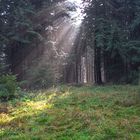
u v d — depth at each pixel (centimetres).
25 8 3462
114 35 3412
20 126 1327
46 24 3722
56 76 3350
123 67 3669
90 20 3691
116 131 1179
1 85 2083
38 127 1304
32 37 3469
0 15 3481
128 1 3600
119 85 3028
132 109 1559
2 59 3531
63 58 3934
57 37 3994
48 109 1642
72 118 1394
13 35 3350
